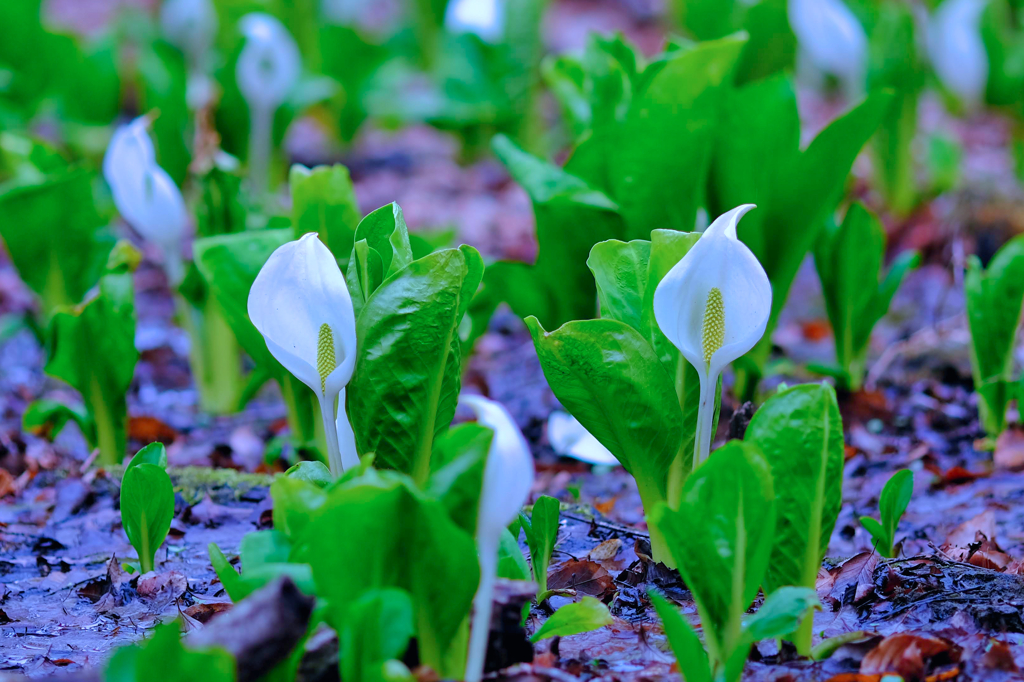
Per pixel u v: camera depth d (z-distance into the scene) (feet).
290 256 6.93
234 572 6.65
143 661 6.30
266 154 13.29
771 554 6.86
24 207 9.04
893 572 7.28
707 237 6.95
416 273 7.06
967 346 10.81
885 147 15.25
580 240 8.33
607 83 8.58
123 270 8.41
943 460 8.70
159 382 12.15
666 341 7.32
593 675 6.92
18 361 12.60
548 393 10.80
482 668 6.76
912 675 6.82
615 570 7.48
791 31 12.90
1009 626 7.07
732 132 8.40
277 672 6.51
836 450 6.82
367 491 6.47
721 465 6.65
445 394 7.15
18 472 8.70
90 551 7.84
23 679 6.85
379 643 6.44
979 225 14.32
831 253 8.87
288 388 8.39
